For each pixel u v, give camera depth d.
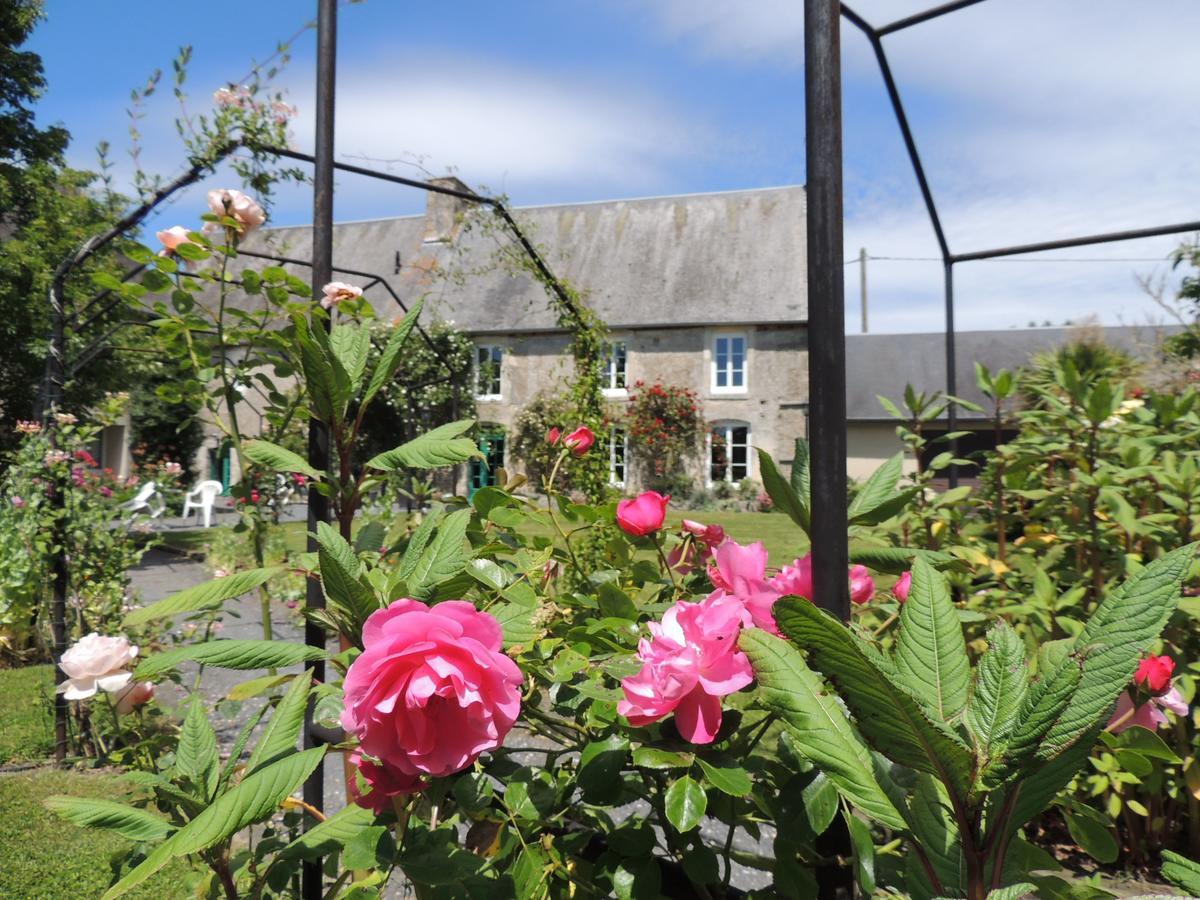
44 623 5.03
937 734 0.58
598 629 1.19
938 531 2.80
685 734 0.90
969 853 0.63
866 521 1.20
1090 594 2.70
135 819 0.98
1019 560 2.64
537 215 24.88
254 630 5.61
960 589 2.79
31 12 9.79
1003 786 0.64
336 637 1.83
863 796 0.69
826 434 0.99
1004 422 3.16
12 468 4.73
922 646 0.71
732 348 21.80
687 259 22.75
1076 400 2.69
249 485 2.44
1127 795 2.62
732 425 21.41
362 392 1.59
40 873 2.81
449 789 1.02
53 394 4.39
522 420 21.00
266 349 2.40
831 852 1.01
